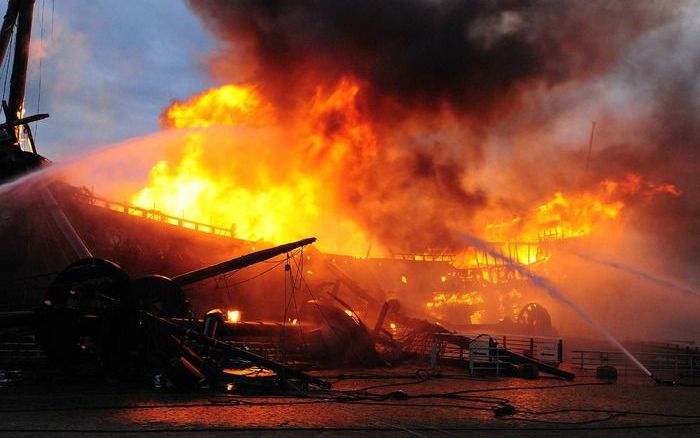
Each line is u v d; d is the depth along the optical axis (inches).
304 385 791.7
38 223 1172.5
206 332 962.7
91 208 1298.0
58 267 1185.4
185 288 1486.2
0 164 1144.8
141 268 1384.1
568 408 666.8
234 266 1063.0
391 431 498.9
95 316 792.9
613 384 973.2
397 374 1069.8
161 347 808.3
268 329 1128.8
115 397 659.4
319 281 1627.7
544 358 1499.8
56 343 777.6
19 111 1599.4
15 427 477.7
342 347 1201.4
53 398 641.0
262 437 462.9
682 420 593.0
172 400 647.1
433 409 631.8
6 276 1122.7
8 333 849.5
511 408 623.8
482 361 1125.7
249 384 765.9
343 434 481.7
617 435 506.0
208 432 474.0
